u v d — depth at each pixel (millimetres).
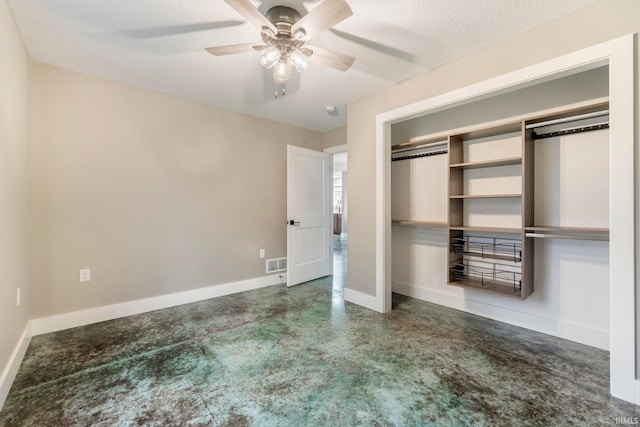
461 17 1877
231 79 2762
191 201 3293
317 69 2562
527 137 2406
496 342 2322
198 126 3324
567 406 1576
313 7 1783
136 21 1907
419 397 1652
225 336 2420
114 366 1952
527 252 2412
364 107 3154
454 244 2910
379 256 2994
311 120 4031
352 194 3305
